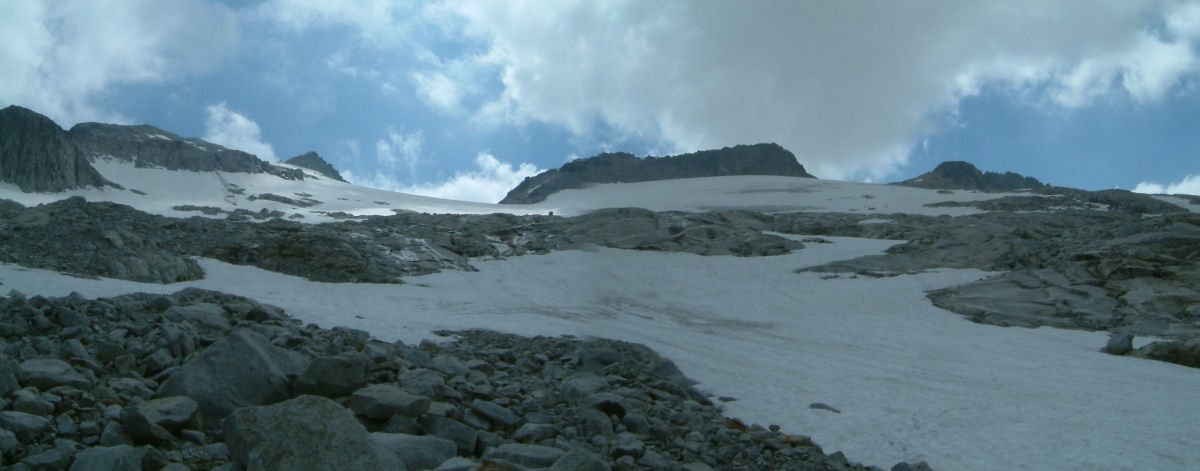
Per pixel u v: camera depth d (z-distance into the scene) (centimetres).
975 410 1839
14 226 3691
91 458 813
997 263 4850
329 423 836
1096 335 3275
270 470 793
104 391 1070
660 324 3400
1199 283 3853
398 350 1770
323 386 1115
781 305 4078
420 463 920
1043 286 4091
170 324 1520
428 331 2414
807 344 2916
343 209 11975
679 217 7325
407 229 6316
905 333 3266
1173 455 1465
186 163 14612
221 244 4475
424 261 4703
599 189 18512
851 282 4616
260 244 4478
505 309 3531
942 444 1529
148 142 14988
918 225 7650
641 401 1589
